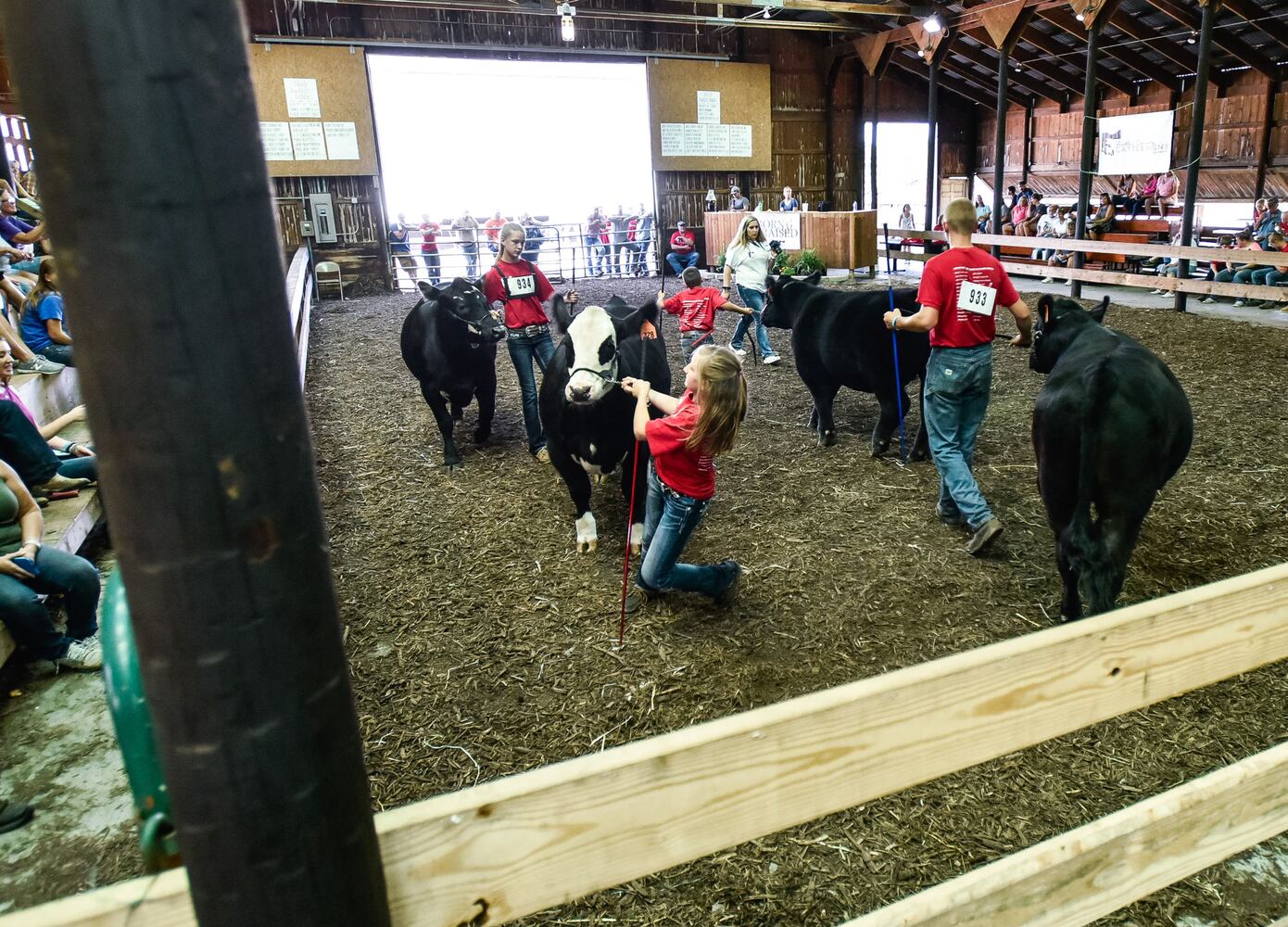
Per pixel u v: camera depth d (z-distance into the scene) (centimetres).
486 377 556
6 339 550
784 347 921
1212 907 204
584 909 208
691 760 92
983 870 110
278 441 63
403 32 1549
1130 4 1411
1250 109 1534
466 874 85
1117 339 315
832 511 448
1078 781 245
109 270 56
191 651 63
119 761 278
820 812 103
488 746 273
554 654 322
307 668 68
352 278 1598
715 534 424
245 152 59
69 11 52
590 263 1728
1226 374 712
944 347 378
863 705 101
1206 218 1656
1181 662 128
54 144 55
